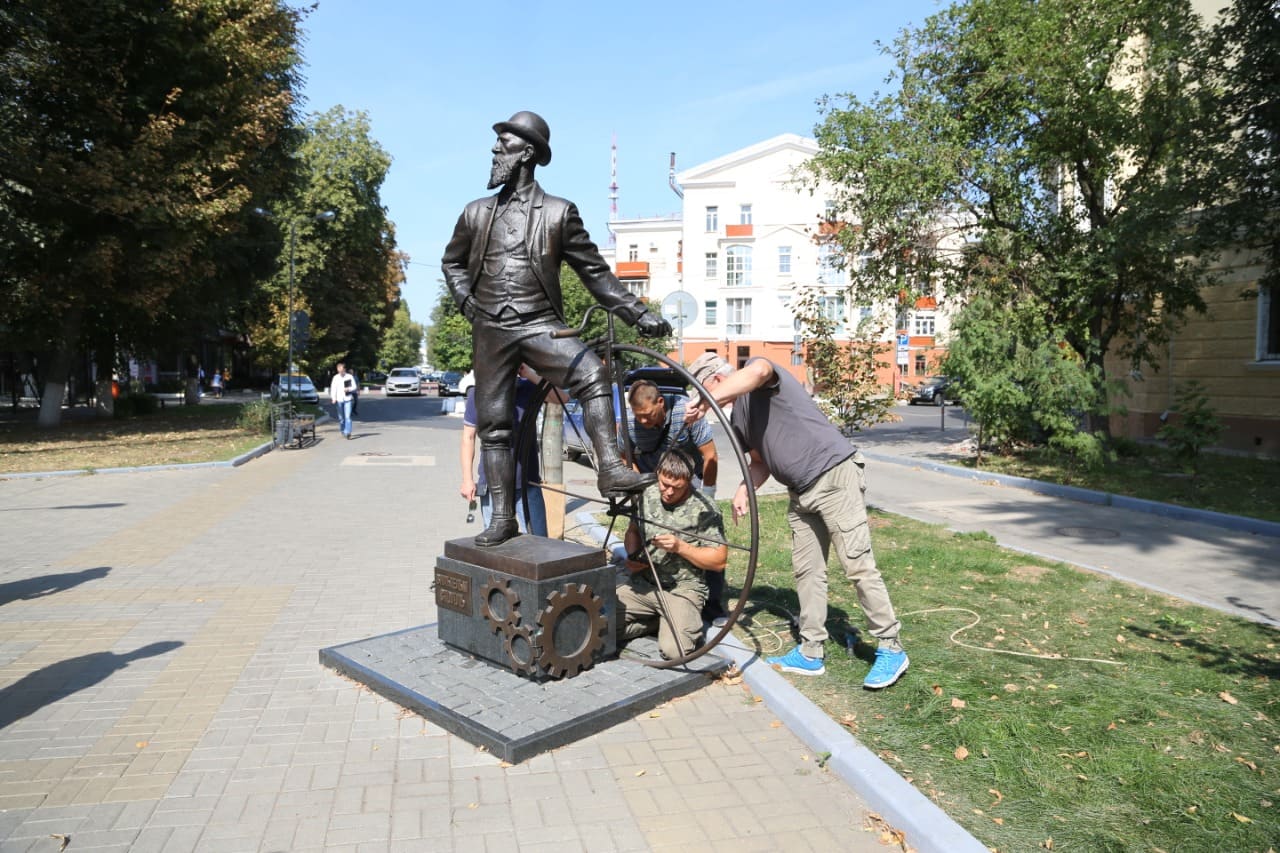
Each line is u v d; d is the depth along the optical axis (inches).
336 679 173.0
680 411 200.4
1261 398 636.1
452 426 1013.8
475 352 178.5
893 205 653.9
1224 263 656.4
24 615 218.7
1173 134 511.2
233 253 936.9
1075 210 683.4
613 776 132.3
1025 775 127.5
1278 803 119.3
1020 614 211.9
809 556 169.9
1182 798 120.7
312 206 1478.8
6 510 388.5
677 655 176.4
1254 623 205.9
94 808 121.4
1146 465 552.7
